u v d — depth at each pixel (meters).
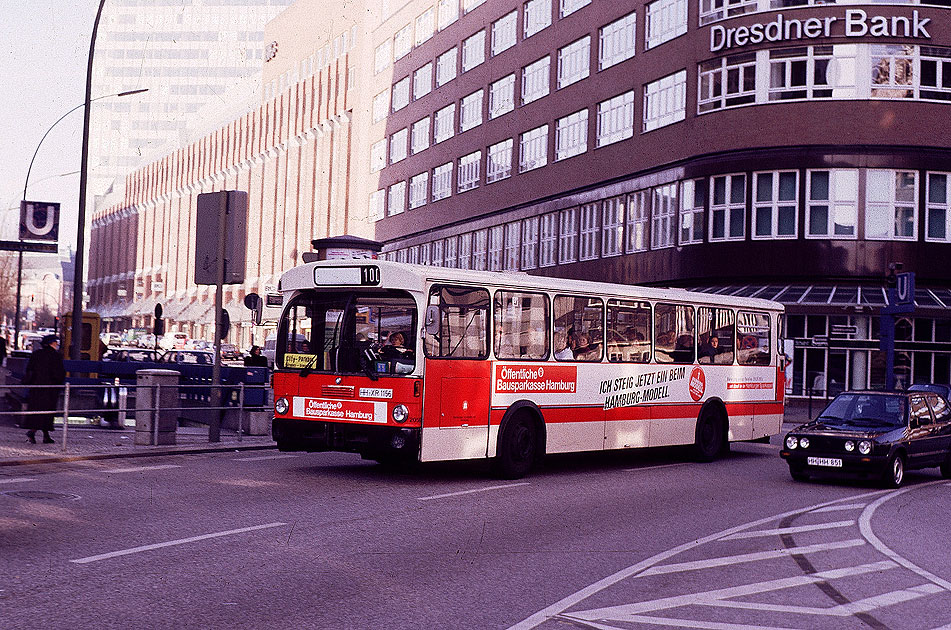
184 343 65.75
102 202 132.25
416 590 8.05
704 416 20.23
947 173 39.78
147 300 110.62
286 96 88.44
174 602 7.29
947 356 40.88
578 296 17.33
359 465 17.25
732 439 21.08
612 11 48.69
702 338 20.28
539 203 54.59
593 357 17.59
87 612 6.90
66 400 16.89
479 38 61.69
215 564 8.67
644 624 7.25
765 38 40.41
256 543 9.70
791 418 37.28
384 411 14.73
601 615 7.46
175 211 108.38
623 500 14.09
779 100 40.28
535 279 16.55
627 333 18.39
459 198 63.53
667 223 44.28
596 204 49.81
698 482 16.69
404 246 71.38
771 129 40.28
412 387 14.59
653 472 18.06
